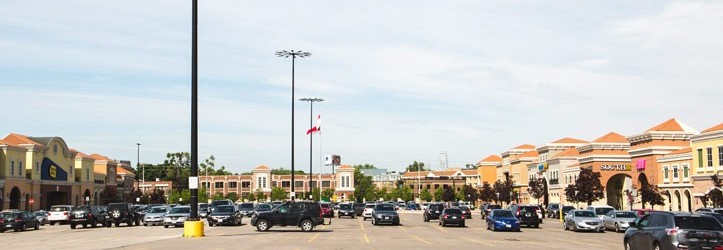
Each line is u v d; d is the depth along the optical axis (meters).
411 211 116.69
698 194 65.94
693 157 67.12
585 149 93.44
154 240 32.94
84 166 111.12
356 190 172.62
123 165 154.88
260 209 71.38
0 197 81.50
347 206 80.81
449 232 44.31
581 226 46.97
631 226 25.34
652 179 77.00
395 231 44.62
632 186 79.62
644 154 79.19
